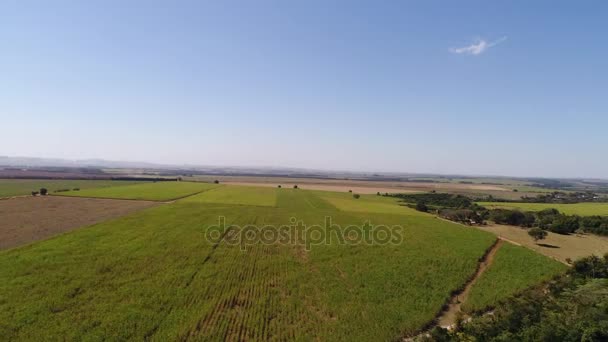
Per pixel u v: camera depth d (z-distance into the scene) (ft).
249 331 66.95
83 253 110.83
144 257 109.19
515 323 68.49
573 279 99.50
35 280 86.38
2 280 85.81
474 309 82.02
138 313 71.56
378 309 79.10
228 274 97.66
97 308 73.36
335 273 102.89
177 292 83.25
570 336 61.00
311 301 82.33
